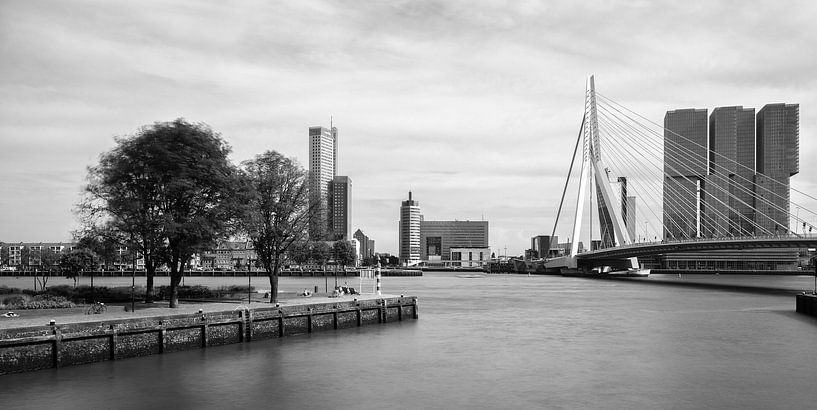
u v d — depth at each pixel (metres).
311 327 73.12
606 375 52.84
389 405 43.91
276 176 93.62
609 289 178.25
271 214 92.62
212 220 76.00
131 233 78.12
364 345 65.69
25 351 49.06
